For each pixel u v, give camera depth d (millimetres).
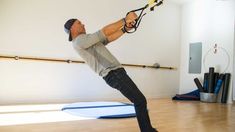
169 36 6734
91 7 5348
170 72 6781
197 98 6113
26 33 4566
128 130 2730
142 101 2166
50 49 4824
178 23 6934
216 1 6148
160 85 6562
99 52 2217
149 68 6344
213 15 6211
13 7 4449
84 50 2223
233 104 5465
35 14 4660
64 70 5004
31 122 3010
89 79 5332
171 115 3795
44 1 4754
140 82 6184
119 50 5797
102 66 2191
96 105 4527
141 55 6168
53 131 2605
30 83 4625
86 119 3273
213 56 6164
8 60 4406
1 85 4355
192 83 6613
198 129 2861
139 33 6125
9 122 2979
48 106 4328
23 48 4539
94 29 5387
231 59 5785
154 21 6426
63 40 4965
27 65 4594
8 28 4402
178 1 6746
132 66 6008
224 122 3322
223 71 5941
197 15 6609
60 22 4934
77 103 4734
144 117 2158
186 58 6848
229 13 5855
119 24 2221
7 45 4387
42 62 4746
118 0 5754
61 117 3367
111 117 3367
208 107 4863
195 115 3846
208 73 6086
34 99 4668
